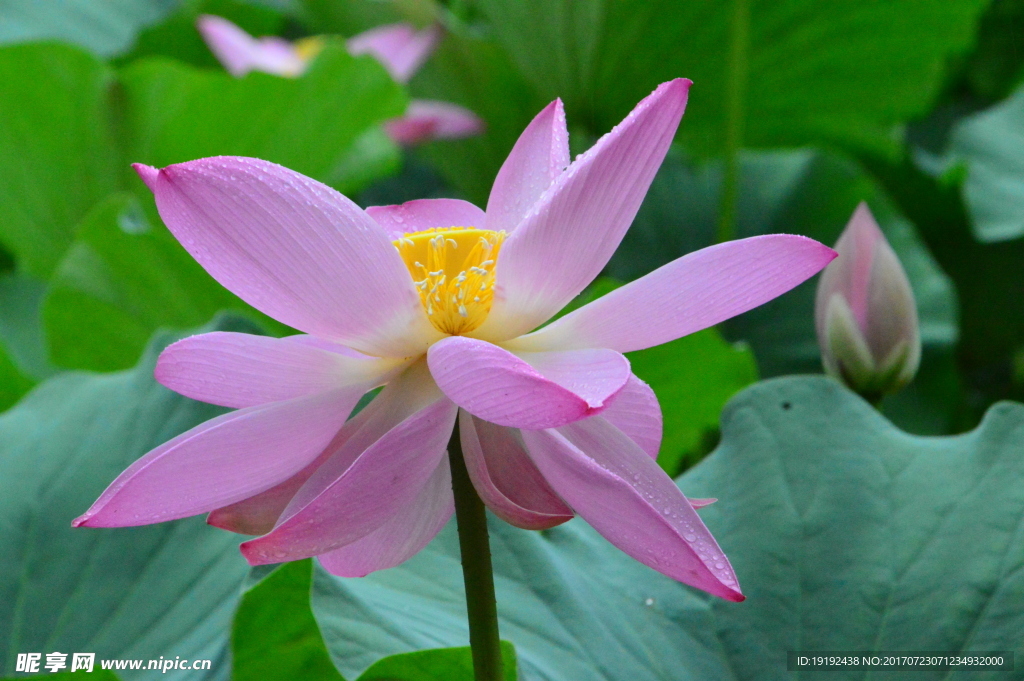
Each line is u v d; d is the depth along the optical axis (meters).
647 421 1.33
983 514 1.43
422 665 1.36
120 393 1.58
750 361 1.87
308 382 1.30
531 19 2.58
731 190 2.44
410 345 1.31
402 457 1.28
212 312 2.13
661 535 1.27
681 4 2.46
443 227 1.38
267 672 1.43
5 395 2.07
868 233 1.51
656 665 1.40
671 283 1.30
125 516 1.28
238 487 1.29
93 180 2.57
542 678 1.38
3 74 2.33
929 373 2.41
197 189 1.27
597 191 1.29
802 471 1.47
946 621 1.40
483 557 1.31
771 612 1.42
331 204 1.28
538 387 1.25
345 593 1.40
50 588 1.49
